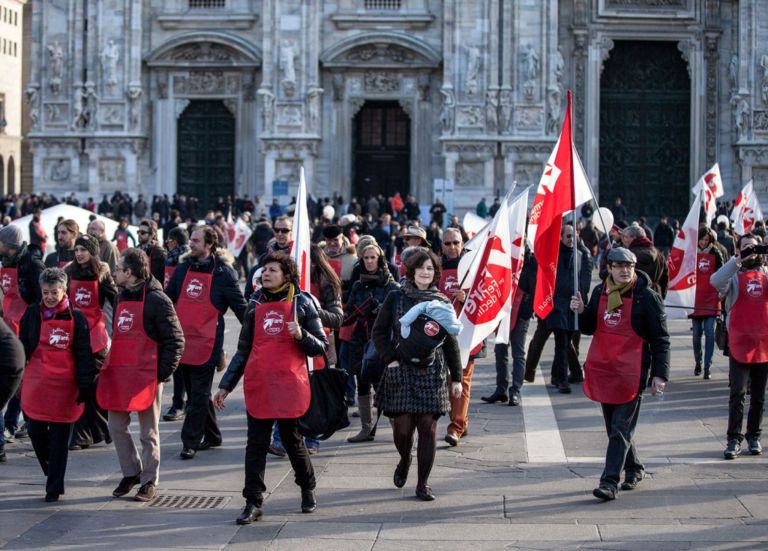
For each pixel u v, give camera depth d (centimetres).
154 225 2536
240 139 6500
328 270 2094
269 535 1497
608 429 1719
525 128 6359
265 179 6347
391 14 6419
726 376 2809
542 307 2058
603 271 2317
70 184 6475
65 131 6450
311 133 6334
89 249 1958
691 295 2706
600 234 5266
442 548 1440
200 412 1952
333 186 6494
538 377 2806
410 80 6488
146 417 1678
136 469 1691
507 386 2419
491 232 2011
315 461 1917
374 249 2111
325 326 1795
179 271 2016
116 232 3728
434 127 6494
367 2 6450
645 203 6688
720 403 2436
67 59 6450
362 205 6525
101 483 1770
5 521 1559
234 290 2000
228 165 6575
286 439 1585
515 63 6338
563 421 2238
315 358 1828
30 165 11444
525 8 6334
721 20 6594
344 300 2380
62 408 1655
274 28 6325
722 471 1827
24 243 2130
